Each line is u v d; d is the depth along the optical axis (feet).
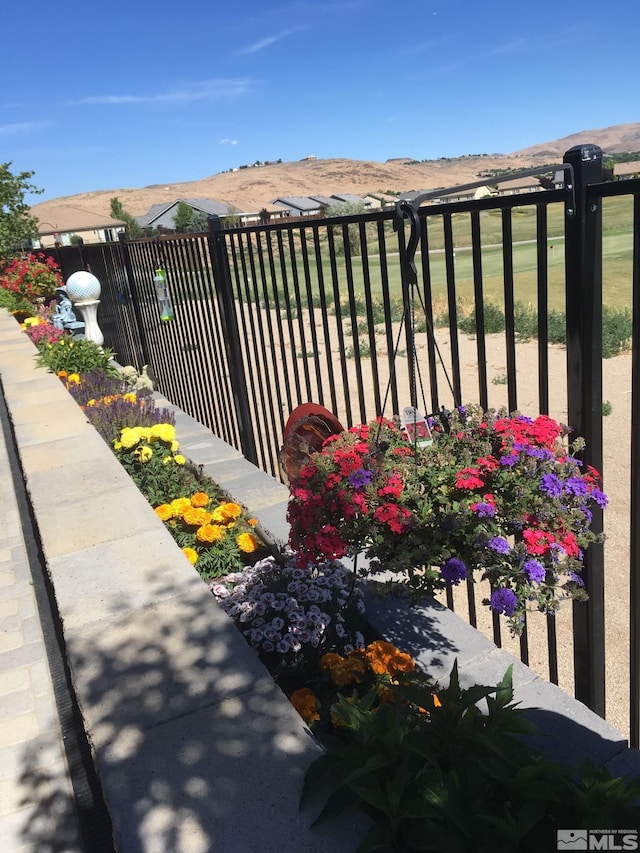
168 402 23.91
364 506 6.56
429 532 6.46
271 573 9.62
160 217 322.75
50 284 43.73
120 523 10.09
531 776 4.62
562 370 25.55
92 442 14.51
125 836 4.66
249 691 6.03
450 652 8.61
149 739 5.55
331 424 9.83
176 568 8.49
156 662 6.57
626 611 10.97
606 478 15.51
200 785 5.04
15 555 14.93
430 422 7.48
